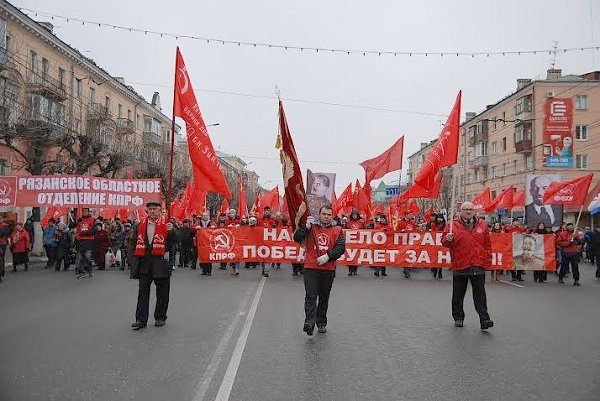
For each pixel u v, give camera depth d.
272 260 16.27
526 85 47.03
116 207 18.56
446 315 9.34
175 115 11.48
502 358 6.37
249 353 6.47
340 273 17.48
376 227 18.31
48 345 6.84
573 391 5.17
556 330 8.10
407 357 6.37
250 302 10.54
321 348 6.76
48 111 25.44
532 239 16.67
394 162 20.14
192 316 8.96
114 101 45.00
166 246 8.13
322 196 22.64
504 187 52.53
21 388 5.13
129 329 7.87
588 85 45.03
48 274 16.94
